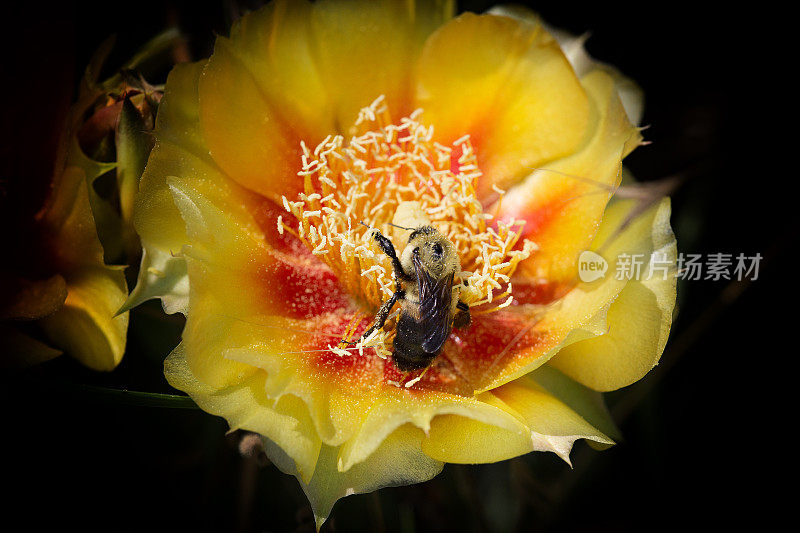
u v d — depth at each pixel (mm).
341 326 206
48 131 199
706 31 228
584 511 226
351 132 210
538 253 207
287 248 207
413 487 215
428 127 211
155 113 202
